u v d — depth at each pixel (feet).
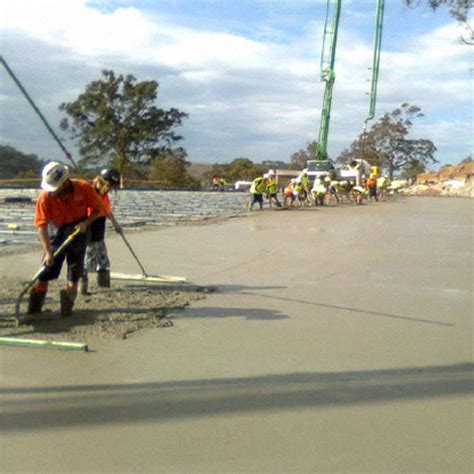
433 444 11.96
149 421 12.77
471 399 14.24
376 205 97.55
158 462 11.10
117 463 11.05
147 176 183.62
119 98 170.91
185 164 188.03
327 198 101.60
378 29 159.22
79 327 19.30
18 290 24.50
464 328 20.35
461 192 183.21
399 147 260.83
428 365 16.56
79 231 19.63
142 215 65.82
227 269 30.99
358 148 259.80
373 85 162.09
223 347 17.76
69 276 20.24
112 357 16.67
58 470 10.79
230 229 50.96
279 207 82.58
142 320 20.36
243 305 23.04
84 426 12.51
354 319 21.26
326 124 155.84
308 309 22.61
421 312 22.47
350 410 13.50
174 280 27.09
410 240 45.32
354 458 11.35
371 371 16.01
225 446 11.73
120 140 172.45
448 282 28.43
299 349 17.74
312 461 11.21
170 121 177.47
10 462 11.05
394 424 12.82
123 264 31.83
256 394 14.30
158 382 14.94
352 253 37.58
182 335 18.89
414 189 197.67
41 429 12.34
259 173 237.86
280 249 38.81
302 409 13.50
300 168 246.68
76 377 15.17
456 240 46.01
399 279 29.01
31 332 18.65
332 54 152.56
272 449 11.64
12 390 14.30
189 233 47.24
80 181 20.44
